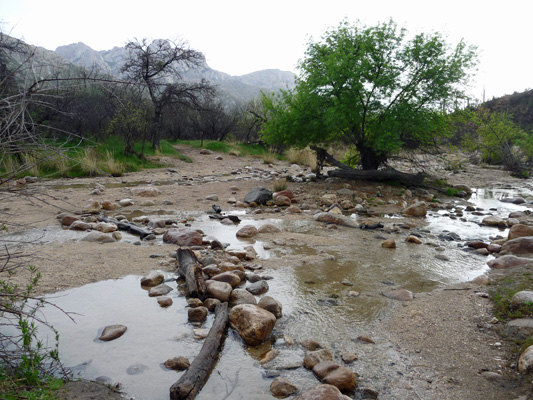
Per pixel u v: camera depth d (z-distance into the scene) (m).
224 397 3.02
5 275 5.10
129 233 8.05
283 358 3.59
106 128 21.39
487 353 3.66
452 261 6.74
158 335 3.93
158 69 23.58
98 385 3.07
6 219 8.51
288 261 6.47
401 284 5.56
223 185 15.08
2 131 2.76
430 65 13.53
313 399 2.87
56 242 6.99
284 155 29.98
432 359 3.59
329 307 4.71
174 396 2.94
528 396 2.98
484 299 4.88
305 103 14.61
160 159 22.34
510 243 7.14
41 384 2.95
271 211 11.02
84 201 11.24
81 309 4.43
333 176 15.81
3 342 3.49
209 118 34.59
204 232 8.35
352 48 13.74
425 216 11.18
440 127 14.67
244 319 3.97
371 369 3.43
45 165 16.31
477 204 13.59
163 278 5.34
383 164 16.05
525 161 28.22
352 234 8.62
